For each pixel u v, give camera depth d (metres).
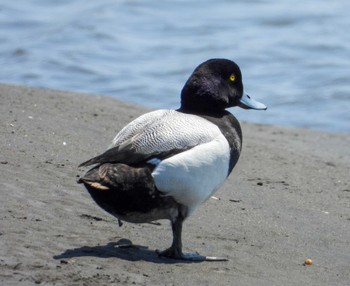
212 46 30.86
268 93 26.11
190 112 10.38
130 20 34.34
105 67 28.28
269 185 13.46
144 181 9.25
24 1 36.94
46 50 29.86
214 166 9.72
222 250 10.20
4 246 9.23
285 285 9.15
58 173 11.95
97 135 14.56
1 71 27.30
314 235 11.15
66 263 8.99
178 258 9.70
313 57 29.77
